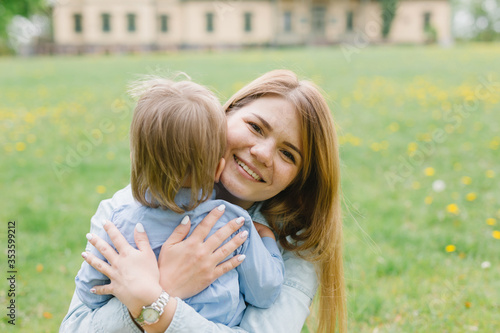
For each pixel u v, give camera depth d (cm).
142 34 3525
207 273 142
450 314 263
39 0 2514
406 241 359
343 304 181
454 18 4953
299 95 155
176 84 148
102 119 758
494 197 446
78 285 148
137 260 140
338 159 164
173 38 3616
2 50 2980
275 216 169
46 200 446
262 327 151
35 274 311
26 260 329
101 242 143
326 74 1192
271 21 3659
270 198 172
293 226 172
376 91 970
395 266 318
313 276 169
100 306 148
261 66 1416
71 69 1430
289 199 170
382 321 265
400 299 282
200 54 2092
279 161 155
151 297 135
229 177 154
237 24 3641
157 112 139
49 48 3153
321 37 3647
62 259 334
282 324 153
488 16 4781
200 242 143
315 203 167
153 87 147
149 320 135
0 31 2475
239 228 149
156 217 147
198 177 142
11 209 421
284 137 152
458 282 298
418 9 3562
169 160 139
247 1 3622
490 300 277
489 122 723
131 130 144
